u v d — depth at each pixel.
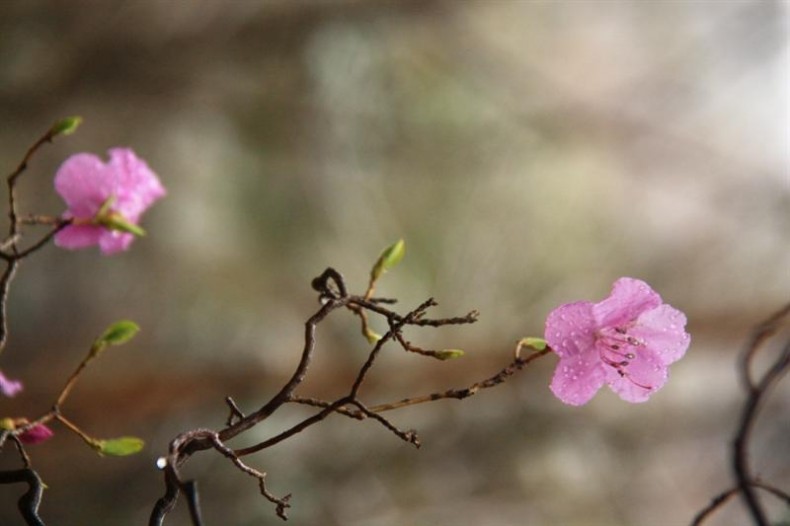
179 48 2.14
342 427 1.89
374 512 1.84
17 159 2.00
